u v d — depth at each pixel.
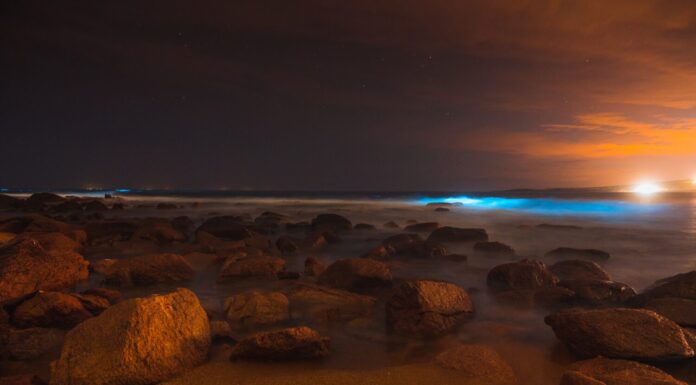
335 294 8.48
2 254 8.77
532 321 7.34
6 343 5.89
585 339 5.64
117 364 4.72
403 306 7.04
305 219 27.83
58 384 4.62
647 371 4.76
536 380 5.05
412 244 13.30
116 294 8.34
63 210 32.59
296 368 5.36
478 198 55.84
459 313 7.18
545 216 27.83
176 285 9.78
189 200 55.62
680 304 6.68
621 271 11.61
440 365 5.27
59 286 9.02
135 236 15.54
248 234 16.66
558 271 10.29
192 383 4.86
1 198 34.50
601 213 28.81
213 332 6.10
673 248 15.38
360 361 5.64
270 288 9.41
